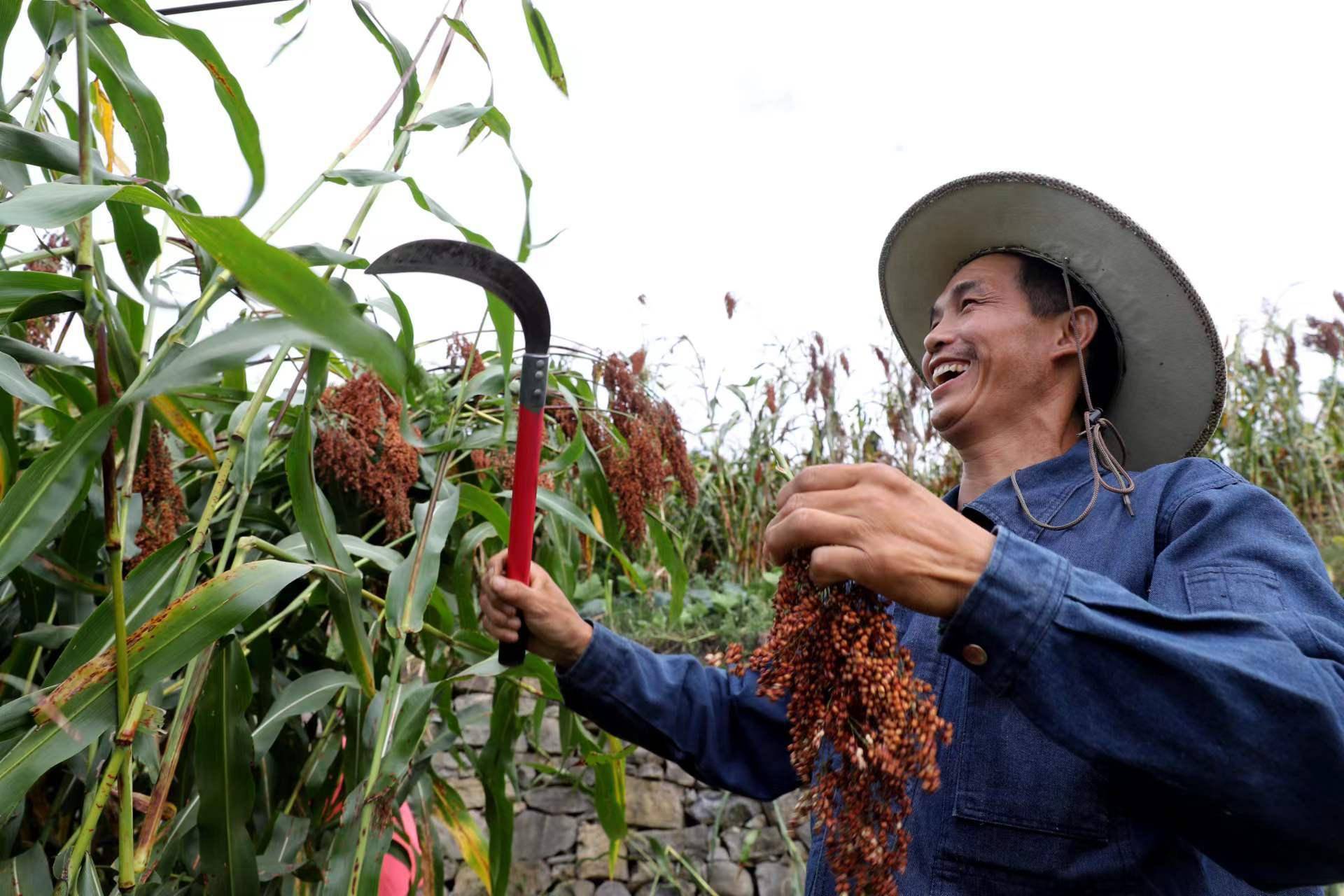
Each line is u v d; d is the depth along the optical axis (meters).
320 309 0.91
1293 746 0.75
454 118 1.62
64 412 1.78
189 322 1.21
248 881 1.25
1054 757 0.99
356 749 1.71
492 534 1.97
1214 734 0.76
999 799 1.00
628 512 2.21
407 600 1.45
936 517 0.87
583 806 3.15
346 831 1.34
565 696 1.38
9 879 1.23
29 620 1.41
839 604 0.90
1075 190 1.36
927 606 0.85
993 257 1.43
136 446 1.23
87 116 1.04
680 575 2.45
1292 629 0.85
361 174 1.42
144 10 1.25
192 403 1.68
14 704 1.04
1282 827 0.76
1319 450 4.45
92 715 1.07
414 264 1.06
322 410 1.86
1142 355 1.43
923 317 1.78
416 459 1.88
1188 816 0.82
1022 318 1.35
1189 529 1.03
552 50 1.80
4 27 1.30
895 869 0.85
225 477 1.30
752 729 1.43
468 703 3.33
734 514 4.32
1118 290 1.38
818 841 1.22
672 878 2.96
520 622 1.34
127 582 1.21
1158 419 1.49
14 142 1.05
